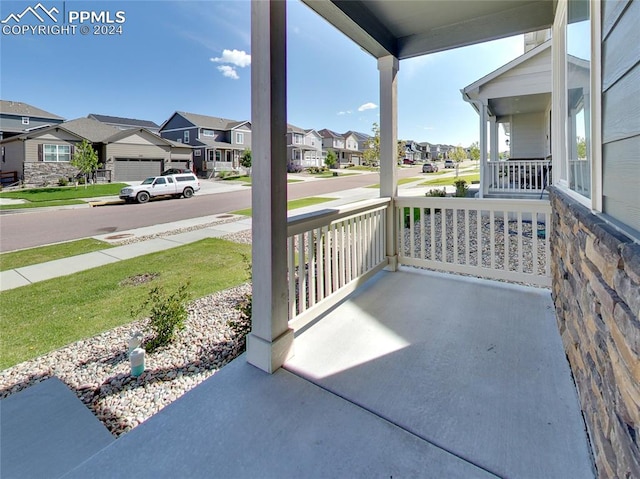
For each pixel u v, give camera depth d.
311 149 36.72
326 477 1.23
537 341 2.16
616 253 0.92
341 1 2.65
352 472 1.25
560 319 2.22
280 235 1.93
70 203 13.93
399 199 3.71
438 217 8.65
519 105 8.87
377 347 2.13
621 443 0.91
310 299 2.47
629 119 0.95
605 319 1.07
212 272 5.13
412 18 3.14
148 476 1.24
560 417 1.49
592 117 1.34
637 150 0.90
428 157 60.28
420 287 3.20
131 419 2.10
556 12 2.74
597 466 1.18
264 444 1.38
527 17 2.96
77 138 20.98
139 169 22.89
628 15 0.95
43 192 17.23
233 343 2.98
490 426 1.45
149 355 2.83
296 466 1.27
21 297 4.23
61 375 2.60
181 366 2.67
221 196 16.66
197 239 7.57
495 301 2.83
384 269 3.75
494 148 10.09
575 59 1.96
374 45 3.27
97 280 4.86
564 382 1.73
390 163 3.69
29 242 7.55
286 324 2.00
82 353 2.91
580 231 1.50
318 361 1.99
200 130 29.28
